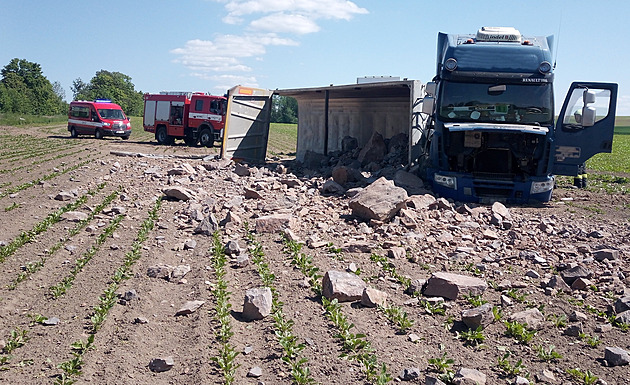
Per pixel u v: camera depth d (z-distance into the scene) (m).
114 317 6.35
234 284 7.48
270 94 23.72
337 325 5.95
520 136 13.94
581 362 5.34
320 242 9.27
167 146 34.81
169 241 9.64
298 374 4.92
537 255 8.77
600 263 8.45
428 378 4.84
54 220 10.80
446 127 13.66
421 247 9.22
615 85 14.44
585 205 14.30
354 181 15.82
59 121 78.25
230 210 11.82
